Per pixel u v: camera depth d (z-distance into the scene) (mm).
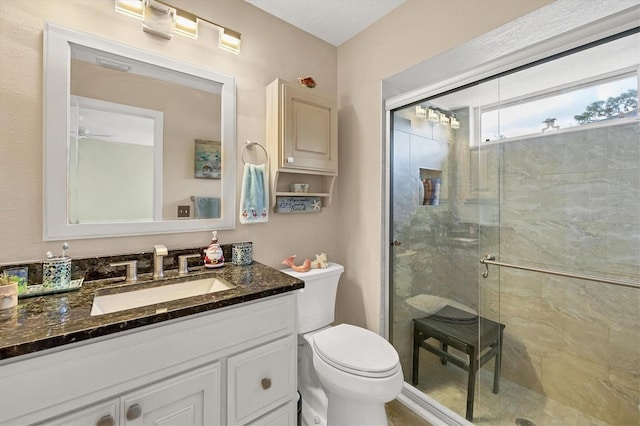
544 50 1204
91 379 706
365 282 1838
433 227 1668
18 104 993
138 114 1242
